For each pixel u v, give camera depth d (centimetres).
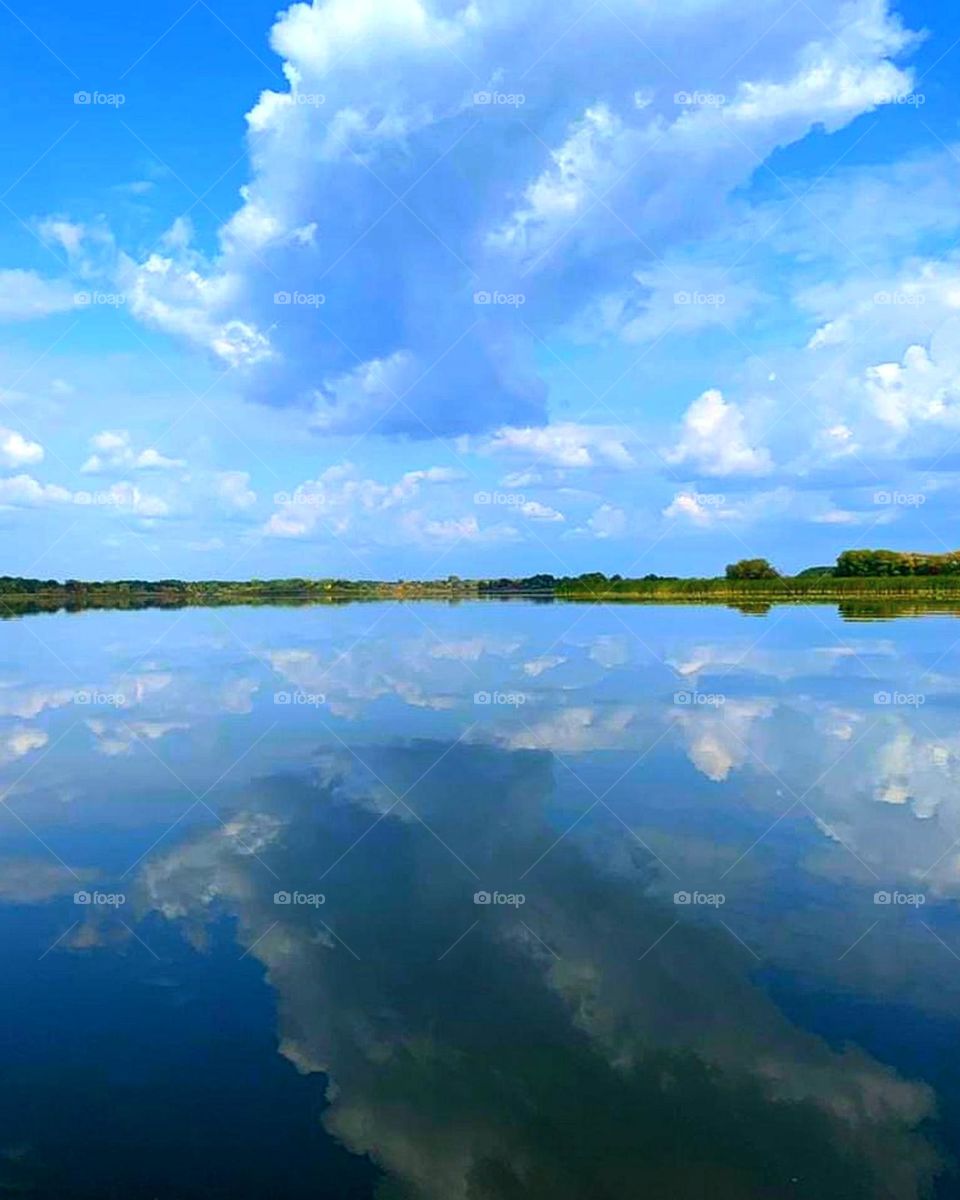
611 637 3741
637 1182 693
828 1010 915
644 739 1931
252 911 1148
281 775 1722
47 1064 838
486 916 1130
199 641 3850
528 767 1745
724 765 1731
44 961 1024
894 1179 692
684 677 2664
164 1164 714
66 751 1911
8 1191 688
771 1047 856
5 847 1375
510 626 4312
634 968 1000
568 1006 928
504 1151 727
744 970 992
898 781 1612
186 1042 870
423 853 1334
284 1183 696
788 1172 700
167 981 980
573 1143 736
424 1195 678
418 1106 775
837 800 1524
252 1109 777
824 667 2803
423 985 970
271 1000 941
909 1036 866
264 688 2609
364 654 3331
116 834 1423
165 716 2242
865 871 1245
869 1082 803
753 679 2609
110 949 1051
